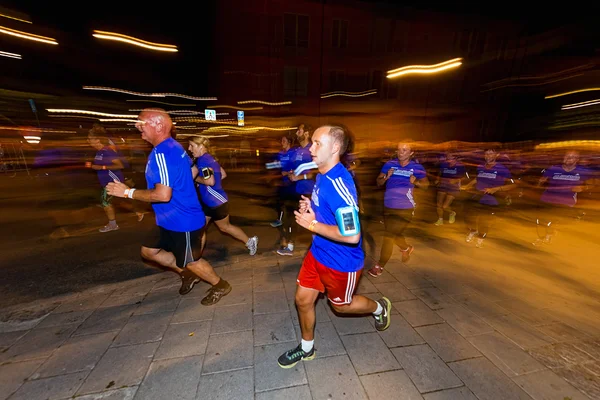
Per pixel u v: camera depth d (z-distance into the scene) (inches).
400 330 102.3
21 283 141.1
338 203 67.9
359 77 920.9
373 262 162.7
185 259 108.7
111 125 781.3
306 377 82.3
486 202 184.7
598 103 711.7
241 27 944.9
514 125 952.9
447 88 969.5
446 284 135.9
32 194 355.6
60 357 90.6
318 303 120.1
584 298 124.1
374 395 76.3
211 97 1189.1
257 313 112.5
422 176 143.8
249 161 710.5
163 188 94.9
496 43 940.6
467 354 90.4
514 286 134.3
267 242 196.9
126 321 108.7
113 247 189.6
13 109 655.1
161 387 79.1
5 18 654.5
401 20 892.0
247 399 75.5
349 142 72.4
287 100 915.4
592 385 78.5
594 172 190.9
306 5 846.5
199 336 99.6
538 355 89.7
